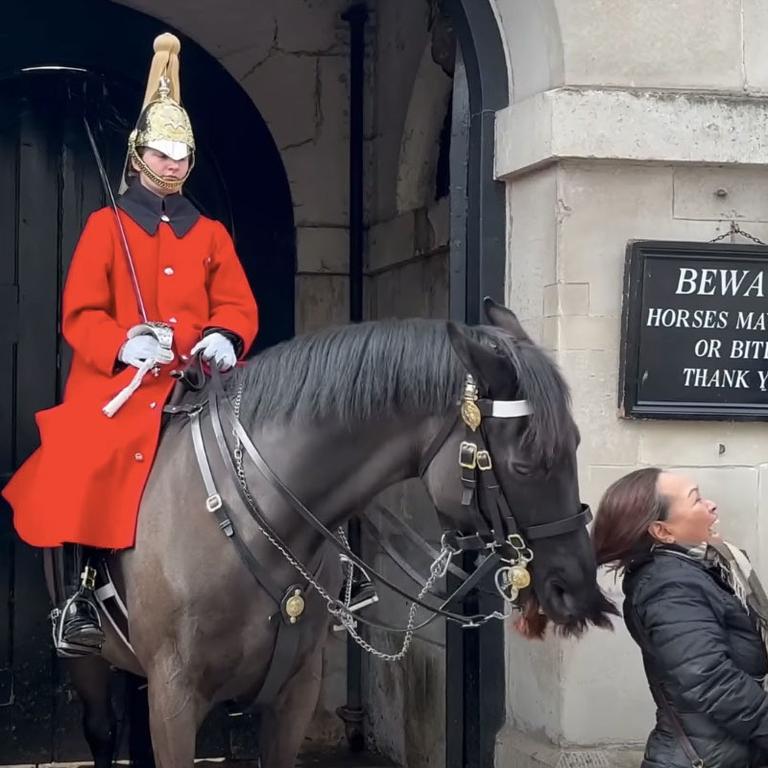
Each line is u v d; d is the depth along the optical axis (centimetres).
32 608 501
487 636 388
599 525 289
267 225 534
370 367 270
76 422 316
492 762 385
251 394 289
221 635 285
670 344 363
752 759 280
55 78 508
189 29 526
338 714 529
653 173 369
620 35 368
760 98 373
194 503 289
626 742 363
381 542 301
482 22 390
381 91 534
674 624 271
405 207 512
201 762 515
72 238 507
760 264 364
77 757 506
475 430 257
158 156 331
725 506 371
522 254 382
